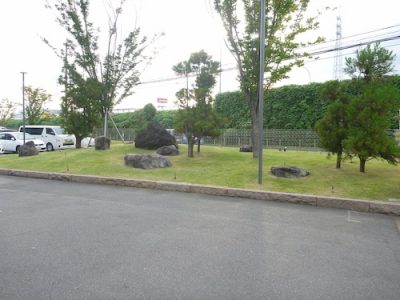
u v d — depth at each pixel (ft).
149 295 8.38
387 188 20.56
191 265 10.24
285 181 23.07
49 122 111.55
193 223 15.05
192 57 53.62
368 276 9.64
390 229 14.49
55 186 25.12
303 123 73.87
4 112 120.67
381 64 23.84
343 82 25.44
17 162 36.14
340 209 18.15
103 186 25.08
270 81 34.86
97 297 8.27
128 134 91.97
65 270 9.82
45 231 13.64
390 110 22.65
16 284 8.93
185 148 41.19
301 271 9.91
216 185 22.54
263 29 21.97
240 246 12.03
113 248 11.68
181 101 34.42
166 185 23.44
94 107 45.62
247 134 77.05
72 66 44.65
